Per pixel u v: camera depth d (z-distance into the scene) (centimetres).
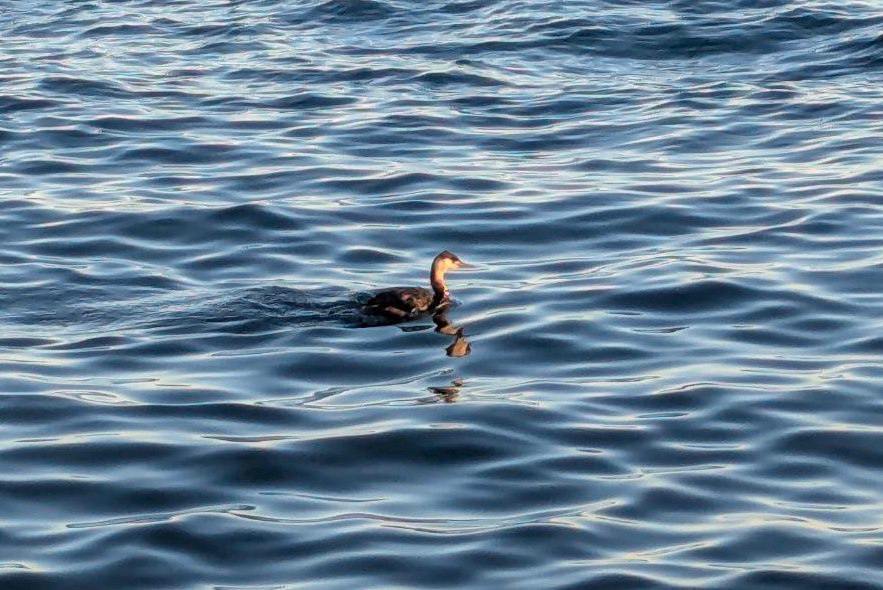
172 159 2555
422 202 2275
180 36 3625
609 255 2025
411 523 1245
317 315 1778
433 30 3591
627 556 1188
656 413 1479
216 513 1262
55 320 1780
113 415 1479
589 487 1315
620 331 1723
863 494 1302
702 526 1241
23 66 3288
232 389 1549
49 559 1186
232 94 3017
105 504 1284
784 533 1223
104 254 2047
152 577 1161
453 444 1401
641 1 3769
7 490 1309
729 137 2639
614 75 3167
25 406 1502
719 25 3488
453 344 1684
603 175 2411
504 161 2516
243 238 2112
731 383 1554
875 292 1833
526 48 3381
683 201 2248
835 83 3012
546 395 1527
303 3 3909
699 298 1827
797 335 1705
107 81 3128
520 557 1185
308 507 1278
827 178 2348
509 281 1919
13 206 2266
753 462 1366
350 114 2844
